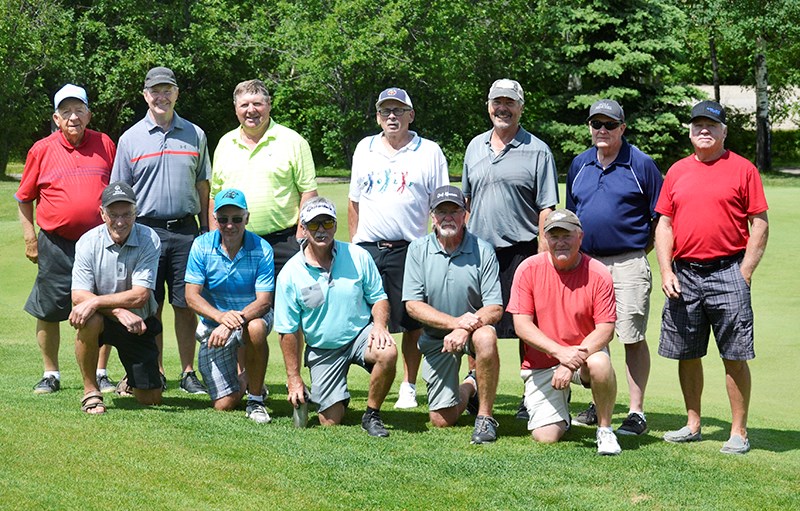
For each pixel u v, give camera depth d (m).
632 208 5.72
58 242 6.24
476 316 5.38
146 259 5.73
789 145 37.91
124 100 32.12
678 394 7.46
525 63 30.45
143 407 5.83
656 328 9.84
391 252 6.29
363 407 6.23
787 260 12.45
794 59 34.03
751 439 5.64
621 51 28.84
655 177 5.73
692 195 5.28
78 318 5.39
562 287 5.25
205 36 30.41
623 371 8.33
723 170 5.25
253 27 30.59
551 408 5.33
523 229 6.09
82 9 32.53
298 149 6.36
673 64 30.06
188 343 6.60
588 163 5.84
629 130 29.33
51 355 6.32
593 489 4.47
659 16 29.00
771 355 8.48
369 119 29.55
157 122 6.38
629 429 5.58
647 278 5.79
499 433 5.55
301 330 5.97
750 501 4.37
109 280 5.67
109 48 31.39
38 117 28.92
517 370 8.13
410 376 6.32
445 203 5.43
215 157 6.45
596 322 5.21
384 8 27.39
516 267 6.12
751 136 37.16
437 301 5.58
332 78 28.75
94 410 5.48
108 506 4.02
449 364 5.57
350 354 5.52
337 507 4.15
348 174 31.11
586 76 30.84
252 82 6.27
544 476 4.63
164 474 4.42
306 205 5.40
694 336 5.38
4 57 27.67
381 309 5.56
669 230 5.44
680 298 5.39
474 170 6.17
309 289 5.40
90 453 4.65
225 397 5.83
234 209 5.69
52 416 5.32
